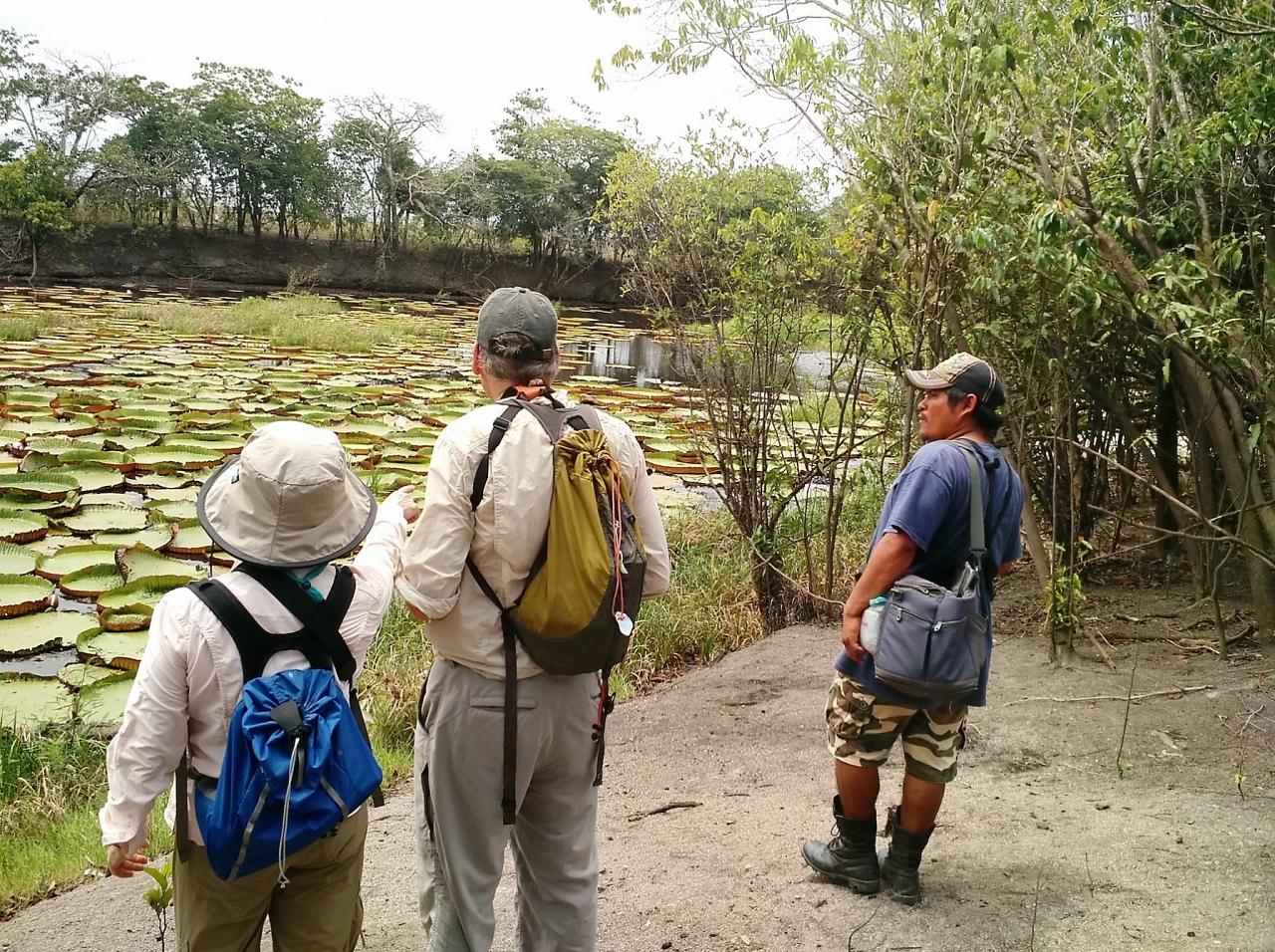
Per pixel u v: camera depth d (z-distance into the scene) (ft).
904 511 9.03
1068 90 14.73
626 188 20.01
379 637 20.42
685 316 20.42
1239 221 16.11
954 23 14.33
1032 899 9.97
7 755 16.71
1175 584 19.56
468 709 7.47
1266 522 15.25
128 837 6.75
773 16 16.24
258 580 6.98
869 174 16.96
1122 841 10.96
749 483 20.68
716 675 17.85
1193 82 15.93
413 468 36.68
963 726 9.76
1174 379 17.04
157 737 6.72
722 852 11.50
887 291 17.84
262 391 50.21
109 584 24.84
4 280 114.93
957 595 8.91
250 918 7.24
